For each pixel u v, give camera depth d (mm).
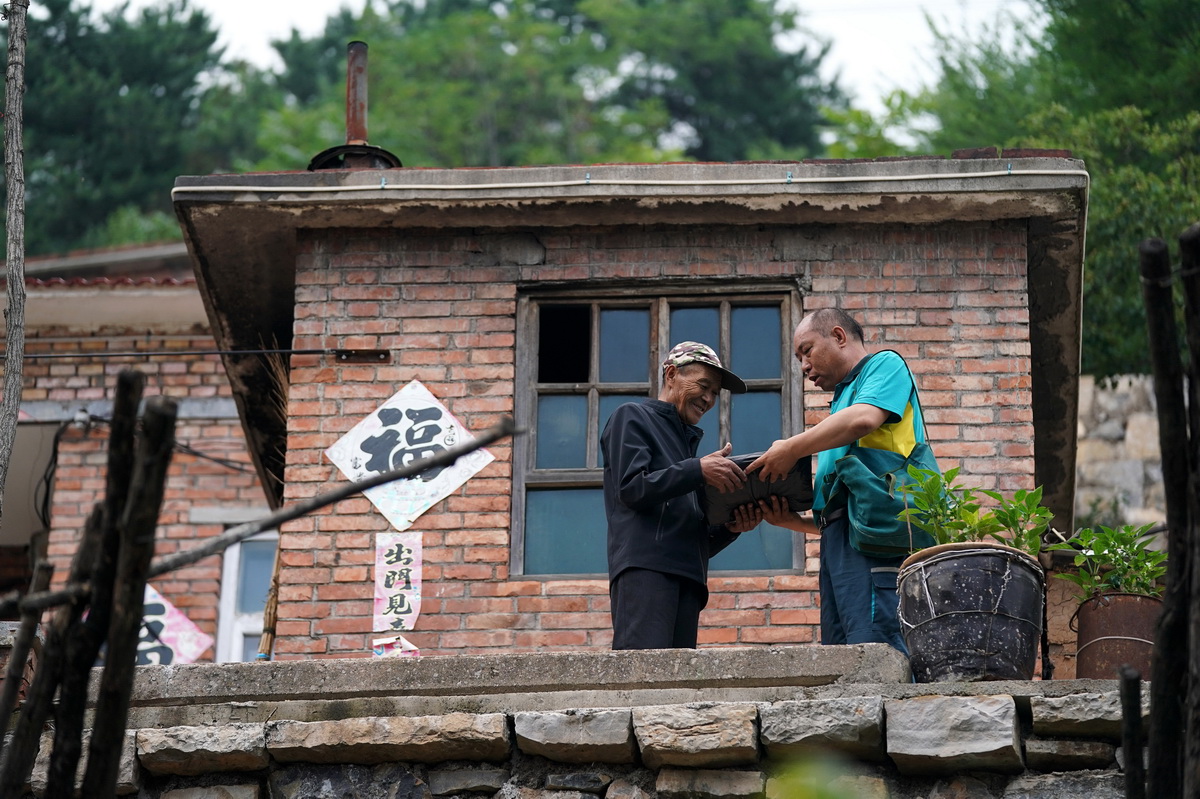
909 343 8609
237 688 5562
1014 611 5438
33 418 13516
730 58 37812
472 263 8977
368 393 8766
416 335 8859
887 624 5953
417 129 35625
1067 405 10023
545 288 8914
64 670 4070
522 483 8586
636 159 34625
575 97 36938
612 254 8922
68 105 32406
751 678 5371
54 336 13812
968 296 8680
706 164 8688
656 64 38062
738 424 8656
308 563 8406
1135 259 13961
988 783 5059
